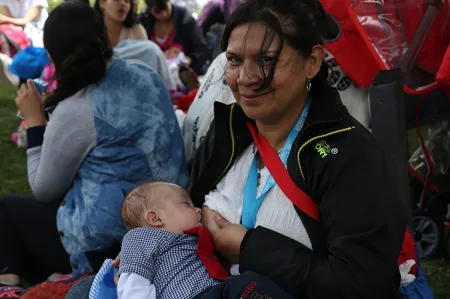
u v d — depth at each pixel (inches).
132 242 79.7
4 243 114.7
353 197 67.1
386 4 114.7
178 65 222.4
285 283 69.2
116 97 108.4
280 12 67.6
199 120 120.1
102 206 105.7
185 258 78.5
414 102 137.9
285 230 72.2
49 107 109.9
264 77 67.5
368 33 114.7
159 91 114.4
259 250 71.1
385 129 103.4
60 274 117.9
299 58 68.9
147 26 247.3
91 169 107.9
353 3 113.8
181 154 115.5
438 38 121.6
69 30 105.1
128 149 108.1
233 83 70.8
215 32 267.4
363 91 121.0
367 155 68.6
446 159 142.5
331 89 73.6
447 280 132.3
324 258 69.1
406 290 78.7
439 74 110.3
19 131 218.4
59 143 106.4
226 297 70.9
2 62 270.8
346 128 69.5
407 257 78.9
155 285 77.5
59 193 111.9
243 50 68.2
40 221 116.0
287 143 73.0
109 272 84.3
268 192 73.7
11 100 266.8
